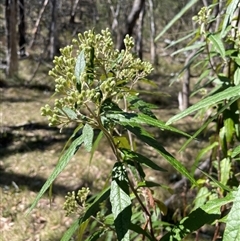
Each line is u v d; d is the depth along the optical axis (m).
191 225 0.95
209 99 0.79
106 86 0.80
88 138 0.76
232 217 0.68
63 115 0.82
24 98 8.00
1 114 6.94
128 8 12.68
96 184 4.87
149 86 9.16
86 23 14.10
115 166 0.89
